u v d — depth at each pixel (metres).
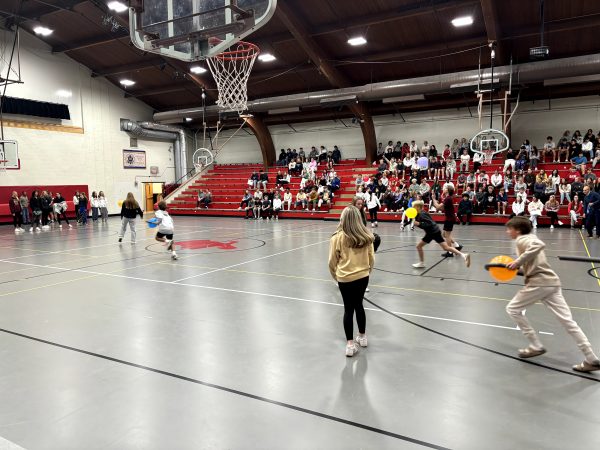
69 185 22.11
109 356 4.05
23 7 17.14
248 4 6.70
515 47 16.55
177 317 5.24
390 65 19.00
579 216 15.01
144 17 7.50
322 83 21.50
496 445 2.59
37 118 20.80
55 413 3.04
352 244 3.93
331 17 15.95
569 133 19.69
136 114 25.81
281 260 9.22
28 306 5.80
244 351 4.14
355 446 2.60
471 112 21.56
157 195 26.98
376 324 4.88
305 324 4.93
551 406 3.04
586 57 14.95
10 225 19.11
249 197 22.31
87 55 21.84
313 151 24.98
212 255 9.98
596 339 4.27
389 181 20.03
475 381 3.44
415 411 3.00
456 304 5.64
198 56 7.29
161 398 3.23
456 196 18.22
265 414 2.99
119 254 10.25
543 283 3.66
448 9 14.73
